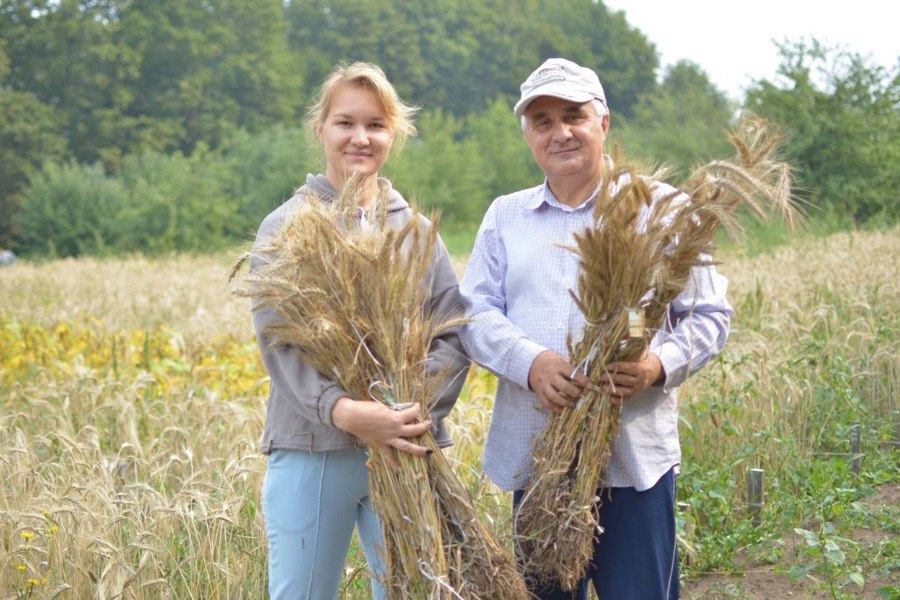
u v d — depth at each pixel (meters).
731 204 3.08
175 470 5.57
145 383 6.87
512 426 3.49
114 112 60.03
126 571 3.87
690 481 5.18
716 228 3.11
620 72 92.88
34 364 8.30
